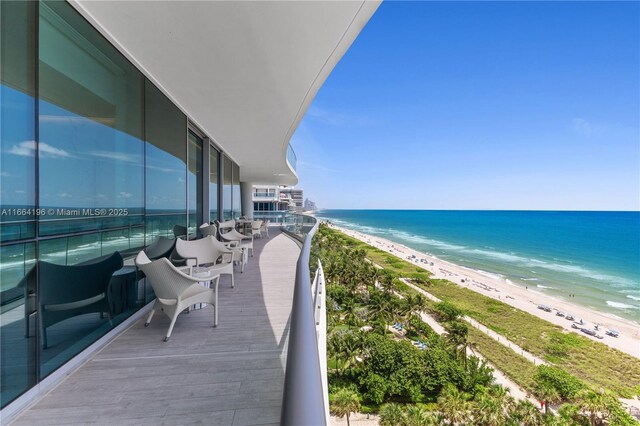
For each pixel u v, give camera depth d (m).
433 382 14.16
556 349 21.52
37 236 1.91
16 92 1.76
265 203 40.41
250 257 6.95
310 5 2.27
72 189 2.27
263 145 7.38
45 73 2.01
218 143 7.11
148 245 3.53
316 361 0.69
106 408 1.69
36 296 1.88
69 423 1.58
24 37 1.82
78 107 2.35
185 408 1.70
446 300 30.55
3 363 1.64
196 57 3.06
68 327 2.14
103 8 2.29
